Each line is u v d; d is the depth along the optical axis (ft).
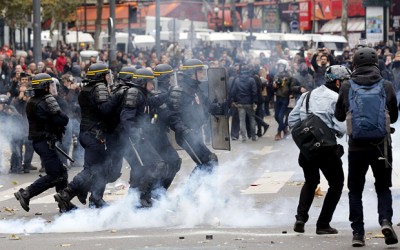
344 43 211.00
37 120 47.42
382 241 36.24
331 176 37.88
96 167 45.62
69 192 45.24
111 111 44.80
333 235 38.17
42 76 47.47
